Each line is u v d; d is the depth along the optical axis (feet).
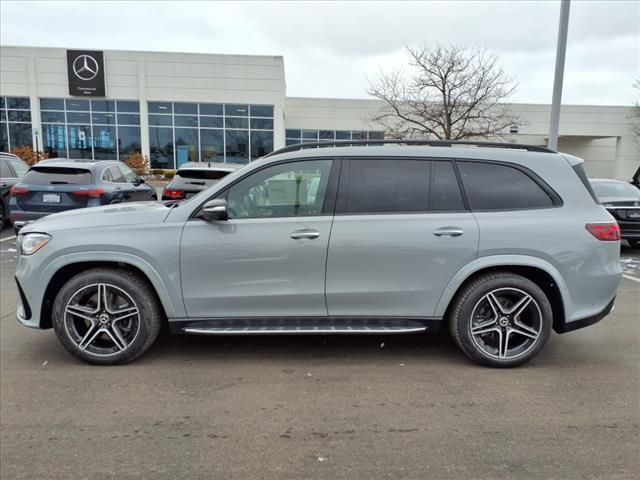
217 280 12.40
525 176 12.91
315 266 12.39
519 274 13.16
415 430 9.89
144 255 12.19
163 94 89.35
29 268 12.34
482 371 12.78
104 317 12.63
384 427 10.00
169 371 12.59
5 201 34.30
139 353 12.82
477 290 12.59
